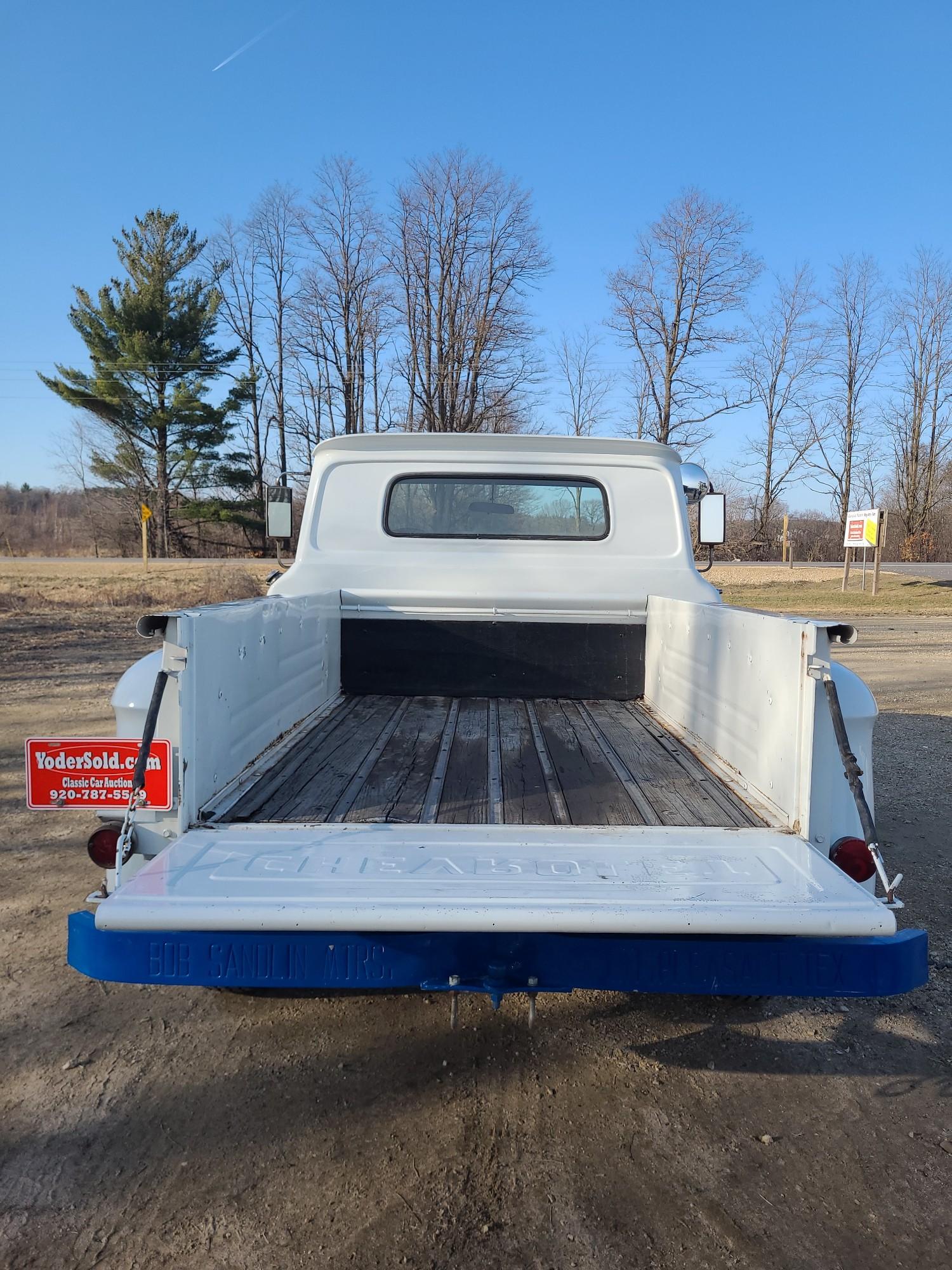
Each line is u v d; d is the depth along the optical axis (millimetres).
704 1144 2150
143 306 40531
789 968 1826
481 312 40312
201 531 47875
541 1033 2680
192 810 2109
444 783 2602
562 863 1913
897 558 46500
